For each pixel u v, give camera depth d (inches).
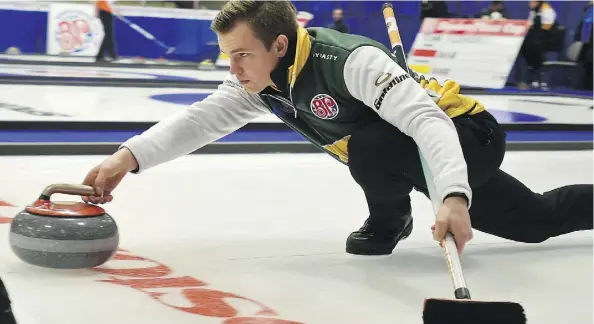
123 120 209.2
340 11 377.1
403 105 73.3
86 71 337.1
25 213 75.7
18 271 76.3
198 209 115.3
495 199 92.4
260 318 66.4
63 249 73.9
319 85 79.1
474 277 84.7
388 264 88.1
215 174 146.9
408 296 75.7
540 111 298.4
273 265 85.5
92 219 75.6
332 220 112.3
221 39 76.9
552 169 173.8
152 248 90.7
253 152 180.2
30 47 361.1
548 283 83.4
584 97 373.4
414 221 114.0
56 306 66.6
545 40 408.5
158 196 123.3
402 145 81.8
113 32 370.9
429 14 375.9
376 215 90.6
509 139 220.2
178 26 384.8
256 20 75.0
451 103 84.4
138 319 64.6
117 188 126.9
